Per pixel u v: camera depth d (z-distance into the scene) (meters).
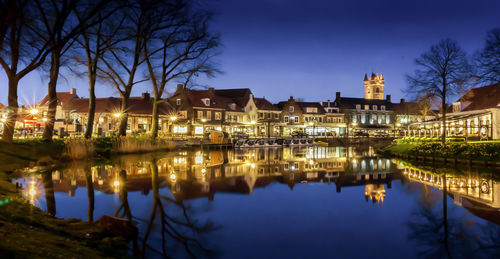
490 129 38.47
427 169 23.44
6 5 12.84
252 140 58.31
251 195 14.01
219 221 10.14
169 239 8.43
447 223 10.16
